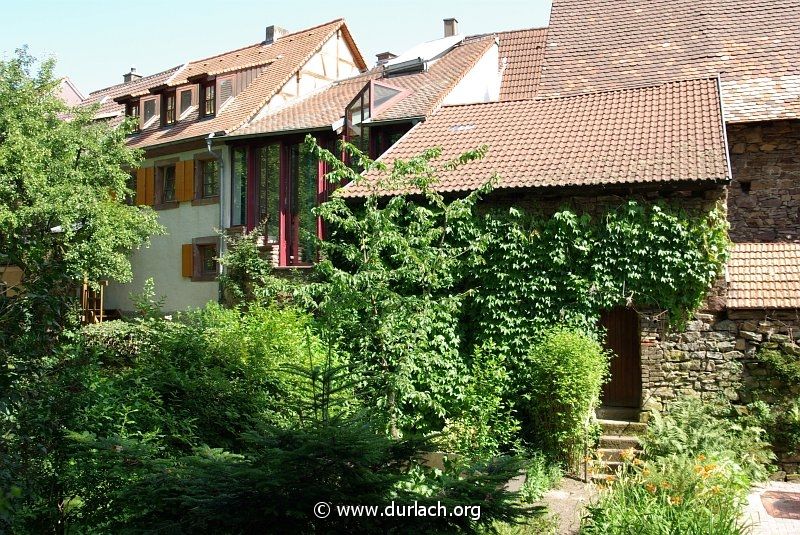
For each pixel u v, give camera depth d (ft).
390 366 36.27
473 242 38.01
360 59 76.79
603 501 28.37
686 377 40.14
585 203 41.86
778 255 42.55
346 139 57.72
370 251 36.24
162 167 71.87
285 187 59.93
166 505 19.49
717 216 39.88
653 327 40.75
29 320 19.49
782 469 37.73
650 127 45.65
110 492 22.18
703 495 28.66
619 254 40.88
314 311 45.32
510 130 49.57
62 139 59.06
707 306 40.04
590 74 59.21
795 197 47.93
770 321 39.29
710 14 60.34
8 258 20.38
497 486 19.76
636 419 41.68
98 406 25.84
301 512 17.92
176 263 69.05
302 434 18.15
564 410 38.04
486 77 64.44
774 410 38.52
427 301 35.35
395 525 18.45
